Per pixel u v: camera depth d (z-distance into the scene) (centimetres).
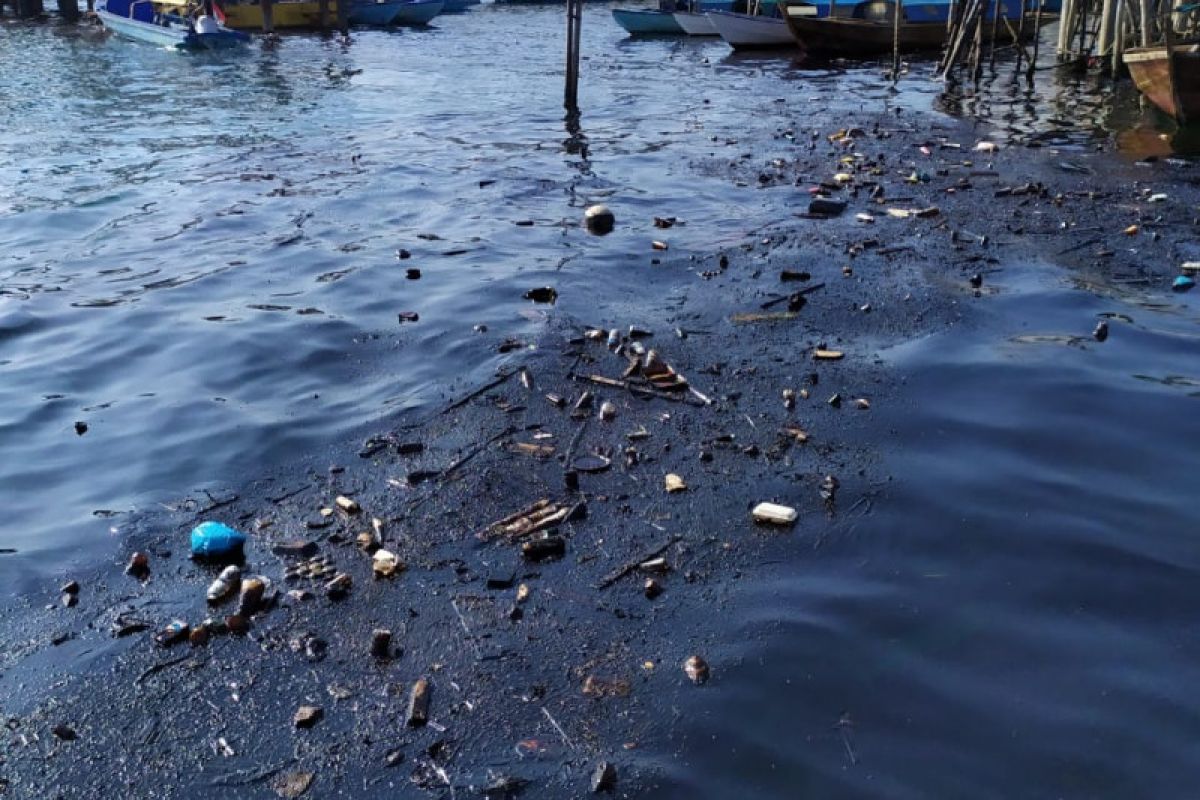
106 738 468
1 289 1066
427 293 1023
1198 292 984
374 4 4456
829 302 969
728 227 1229
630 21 3862
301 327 939
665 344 882
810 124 1903
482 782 439
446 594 561
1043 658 505
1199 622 528
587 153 1706
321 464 699
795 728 464
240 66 3059
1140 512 625
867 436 724
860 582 567
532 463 693
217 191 1477
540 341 888
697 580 571
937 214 1248
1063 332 892
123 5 3966
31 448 731
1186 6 2017
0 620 545
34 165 1683
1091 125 1828
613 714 475
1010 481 661
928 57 2977
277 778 444
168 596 564
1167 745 450
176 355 887
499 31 4281
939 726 464
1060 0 3694
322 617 544
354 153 1741
